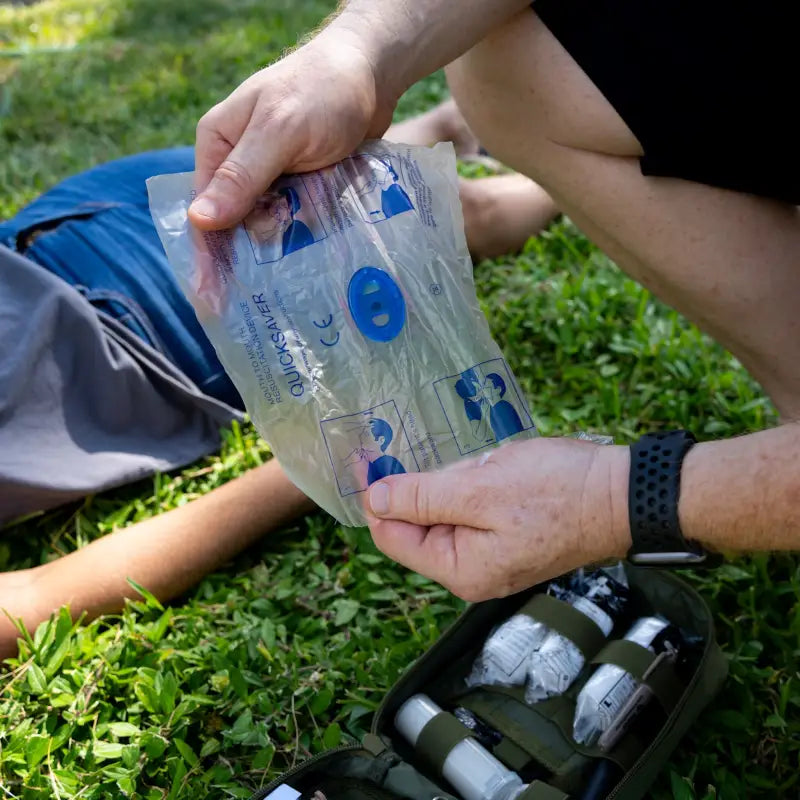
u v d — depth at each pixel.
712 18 1.22
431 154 1.22
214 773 1.23
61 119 3.11
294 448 1.11
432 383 1.14
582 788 1.12
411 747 1.21
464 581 1.07
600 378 1.89
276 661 1.37
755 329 1.41
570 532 1.01
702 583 1.45
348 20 1.19
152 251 1.79
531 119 1.44
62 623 1.38
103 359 1.64
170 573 1.50
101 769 1.22
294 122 1.08
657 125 1.30
